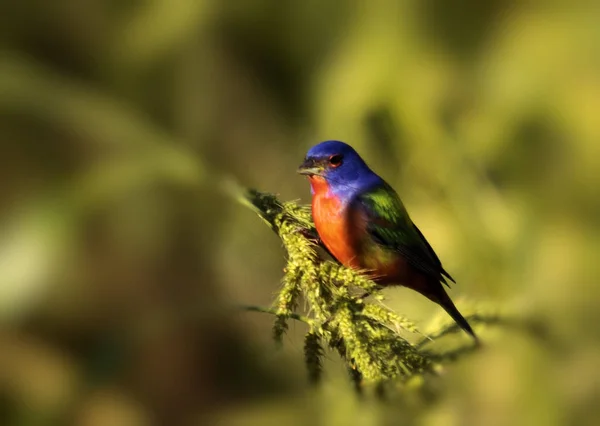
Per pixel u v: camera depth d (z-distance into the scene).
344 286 3.65
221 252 3.97
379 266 3.76
